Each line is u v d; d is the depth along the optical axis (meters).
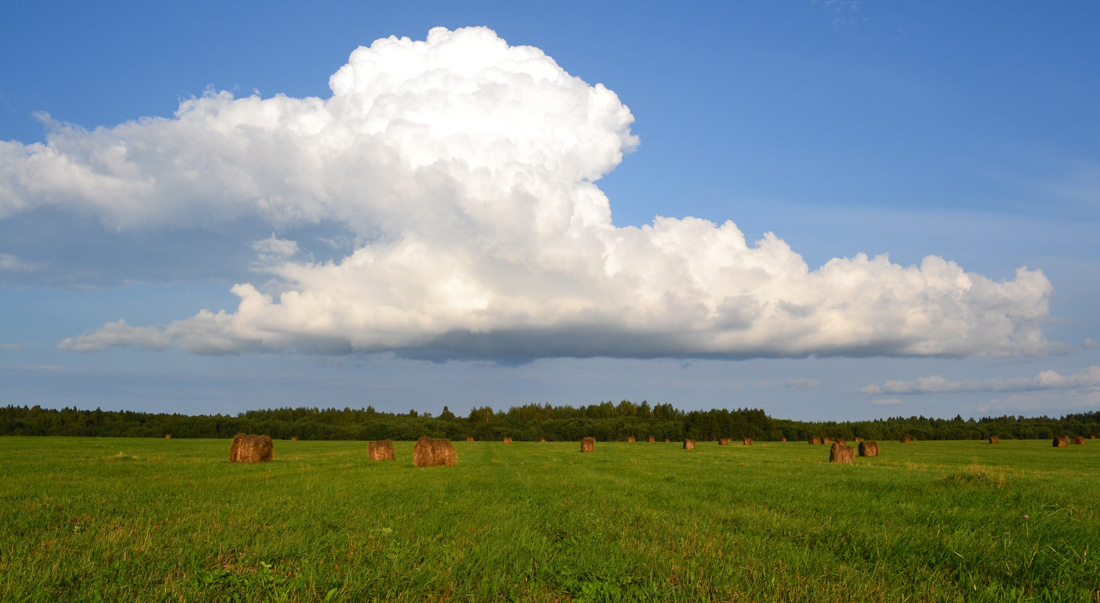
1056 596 7.75
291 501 15.09
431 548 9.46
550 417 195.25
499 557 9.15
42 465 31.20
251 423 140.75
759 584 8.05
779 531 11.84
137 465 32.31
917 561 9.45
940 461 43.53
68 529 11.26
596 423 146.12
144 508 13.90
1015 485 17.81
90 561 8.35
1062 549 9.94
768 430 143.12
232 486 19.38
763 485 20.02
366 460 42.62
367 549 9.38
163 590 7.22
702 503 15.75
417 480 22.06
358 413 185.62
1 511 13.26
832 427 143.25
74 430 129.88
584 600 7.26
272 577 7.61
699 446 89.06
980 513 13.38
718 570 8.48
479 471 28.45
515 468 31.55
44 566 8.18
